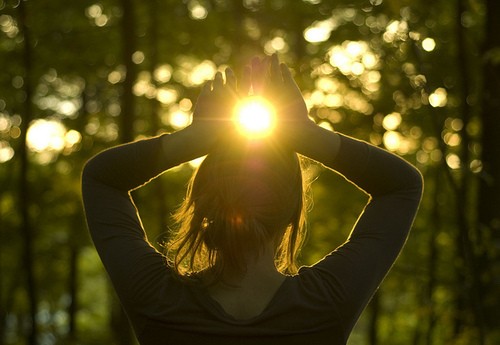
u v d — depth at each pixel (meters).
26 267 16.62
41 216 21.17
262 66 1.89
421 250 17.47
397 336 25.44
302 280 1.79
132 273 1.81
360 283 1.80
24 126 15.87
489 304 7.32
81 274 29.62
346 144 1.86
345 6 15.28
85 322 29.16
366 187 1.91
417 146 18.11
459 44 10.24
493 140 9.88
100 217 1.88
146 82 18.27
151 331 1.79
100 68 17.88
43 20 16.97
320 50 17.16
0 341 21.41
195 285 1.78
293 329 1.75
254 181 1.80
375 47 15.20
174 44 17.64
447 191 16.62
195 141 1.84
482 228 7.26
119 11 17.02
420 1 6.64
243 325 1.75
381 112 16.94
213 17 17.25
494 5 9.88
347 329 1.79
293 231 1.89
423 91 5.94
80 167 20.25
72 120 19.88
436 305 8.98
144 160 1.86
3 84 17.88
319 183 19.41
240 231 1.77
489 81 9.88
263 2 16.97
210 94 1.87
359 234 1.87
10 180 19.75
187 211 1.85
